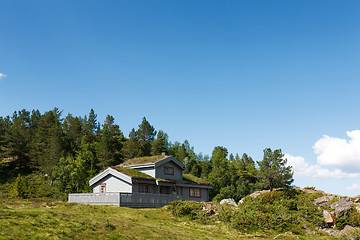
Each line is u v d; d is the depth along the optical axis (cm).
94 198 3406
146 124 9881
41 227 1761
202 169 10206
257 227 2877
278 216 3028
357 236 2752
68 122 10162
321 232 2938
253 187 7419
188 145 14475
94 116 9825
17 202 2962
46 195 5691
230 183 7931
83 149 7594
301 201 3869
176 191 4397
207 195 4969
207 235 2459
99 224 2070
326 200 3762
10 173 7062
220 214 3073
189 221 2952
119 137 10794
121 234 1964
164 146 11450
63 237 1678
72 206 2878
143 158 4625
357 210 3394
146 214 2922
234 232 2745
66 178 6047
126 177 3716
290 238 2611
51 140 7056
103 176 4031
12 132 7912
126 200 3241
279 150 5462
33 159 7344
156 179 4009
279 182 5231
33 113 9950
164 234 2178
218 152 13250
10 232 1559
